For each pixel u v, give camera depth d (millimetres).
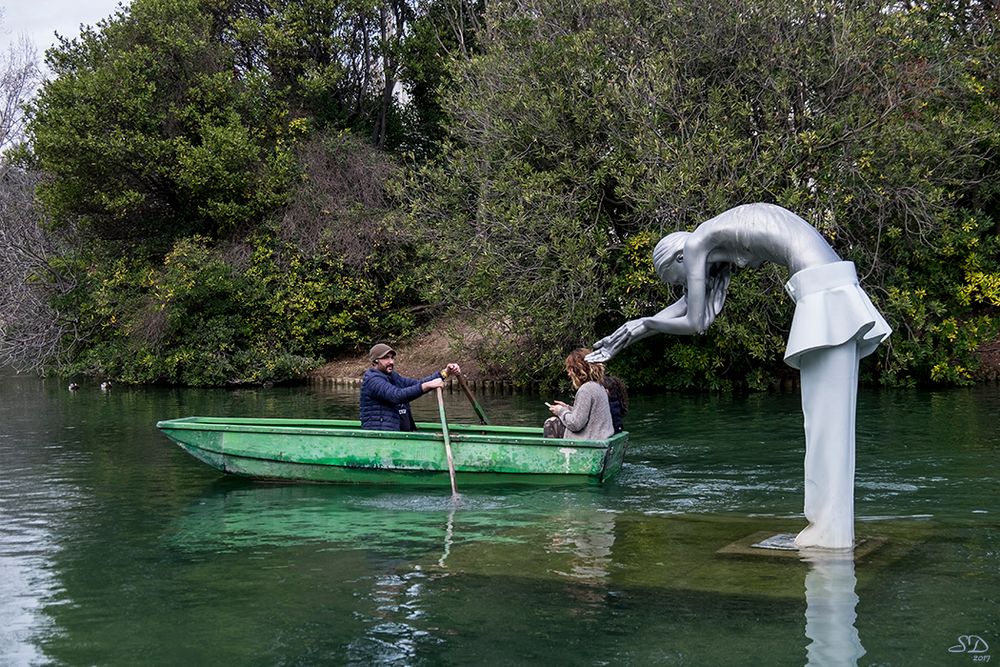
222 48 22703
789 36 15508
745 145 15297
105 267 22516
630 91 15555
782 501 7496
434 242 17875
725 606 4711
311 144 22797
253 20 23719
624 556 5738
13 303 23219
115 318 22078
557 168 16578
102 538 6547
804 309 5383
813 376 5605
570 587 5109
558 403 8906
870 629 4344
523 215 15805
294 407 15695
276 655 4227
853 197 15328
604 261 16703
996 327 16609
